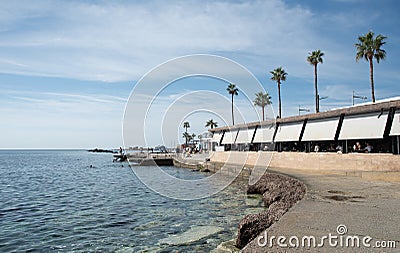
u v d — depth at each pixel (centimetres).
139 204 1667
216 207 1502
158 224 1205
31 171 4731
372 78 3172
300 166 2216
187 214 1370
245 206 1487
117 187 2525
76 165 6319
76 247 954
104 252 905
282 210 895
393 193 1015
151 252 888
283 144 2658
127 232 1105
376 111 1802
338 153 1934
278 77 4662
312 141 2339
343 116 2012
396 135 1677
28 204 1762
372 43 3147
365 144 2042
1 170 4997
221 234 1032
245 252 455
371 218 645
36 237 1069
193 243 948
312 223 605
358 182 1348
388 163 1636
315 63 4041
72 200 1878
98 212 1476
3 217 1403
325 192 1042
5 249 948
